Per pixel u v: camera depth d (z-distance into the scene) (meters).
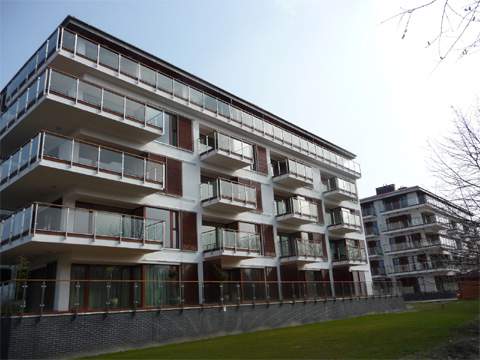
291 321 21.25
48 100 15.16
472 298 32.91
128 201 17.78
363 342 11.43
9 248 15.02
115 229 15.90
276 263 24.52
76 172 15.12
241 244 21.06
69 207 14.83
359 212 34.88
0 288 12.77
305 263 26.42
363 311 27.14
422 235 45.84
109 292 14.62
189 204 20.31
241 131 24.78
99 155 16.03
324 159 31.67
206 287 18.38
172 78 21.19
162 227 17.75
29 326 12.04
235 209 22.03
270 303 20.33
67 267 15.48
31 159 14.86
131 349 14.07
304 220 26.30
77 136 17.36
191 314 16.56
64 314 12.84
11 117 17.67
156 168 18.22
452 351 9.23
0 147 19.17
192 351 12.11
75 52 17.00
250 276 22.61
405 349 9.75
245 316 18.83
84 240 14.82
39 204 14.30
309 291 24.02
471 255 11.24
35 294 13.04
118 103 17.36
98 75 17.95
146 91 19.67
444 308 25.33
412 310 27.81
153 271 17.92
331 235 30.75
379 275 47.81
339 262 29.31
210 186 21.25
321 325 19.50
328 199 31.61
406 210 48.09
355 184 35.62
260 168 25.73
